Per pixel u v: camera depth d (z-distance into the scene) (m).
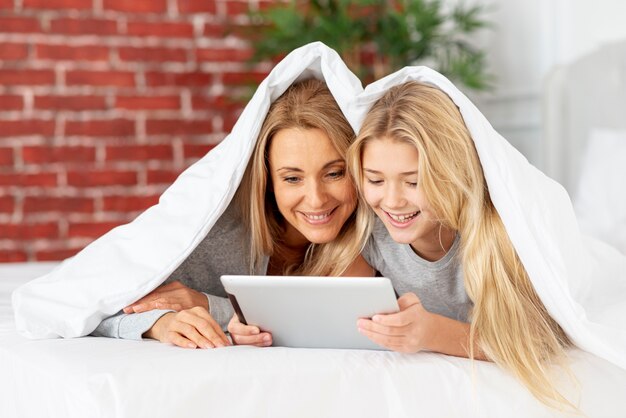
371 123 1.34
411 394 1.18
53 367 1.18
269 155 1.49
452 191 1.32
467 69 3.17
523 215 1.29
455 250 1.46
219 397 1.12
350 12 3.46
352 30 3.21
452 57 3.51
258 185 1.50
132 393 1.07
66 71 3.38
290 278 1.22
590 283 1.44
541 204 1.31
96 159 3.42
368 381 1.18
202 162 1.50
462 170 1.32
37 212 3.37
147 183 3.48
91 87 3.41
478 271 1.34
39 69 3.35
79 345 1.31
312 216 1.49
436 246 1.47
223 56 3.55
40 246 3.38
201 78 3.53
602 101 2.80
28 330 1.41
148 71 3.47
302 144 1.44
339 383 1.17
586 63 2.87
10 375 1.33
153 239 1.43
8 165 3.34
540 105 3.19
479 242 1.34
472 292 1.36
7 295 1.91
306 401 1.15
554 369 1.29
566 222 1.36
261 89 1.43
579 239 1.38
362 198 1.49
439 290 1.50
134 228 1.47
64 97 3.38
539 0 3.18
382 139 1.32
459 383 1.21
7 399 1.34
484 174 1.34
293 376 1.15
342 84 1.41
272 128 1.46
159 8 3.47
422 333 1.24
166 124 3.50
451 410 1.19
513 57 3.32
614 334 1.29
